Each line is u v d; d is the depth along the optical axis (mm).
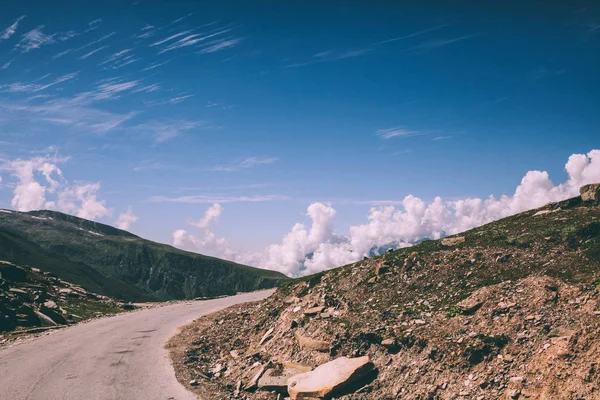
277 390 21516
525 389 15727
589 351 15312
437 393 17516
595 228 25359
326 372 20781
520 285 21766
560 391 14844
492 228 32500
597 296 18516
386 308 25812
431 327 21297
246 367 25938
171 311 51281
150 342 33406
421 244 33719
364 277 31375
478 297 22141
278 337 27969
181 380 23969
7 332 35500
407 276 29078
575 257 23484
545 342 17266
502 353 17828
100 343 32750
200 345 32375
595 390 14180
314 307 29016
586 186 31828
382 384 19328
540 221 30016
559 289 20250
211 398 21344
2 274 49562
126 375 24609
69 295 54188
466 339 19062
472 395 16594
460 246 30406
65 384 22797
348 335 23375
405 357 20203
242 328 35281
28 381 23219
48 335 35406
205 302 62562
